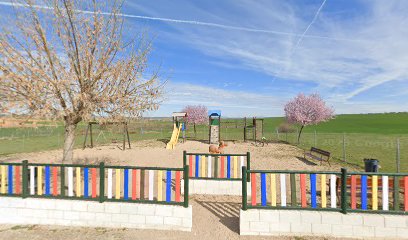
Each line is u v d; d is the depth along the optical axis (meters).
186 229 5.93
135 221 6.03
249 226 5.72
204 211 7.23
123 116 8.18
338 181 7.93
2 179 6.51
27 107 6.99
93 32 7.66
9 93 7.04
